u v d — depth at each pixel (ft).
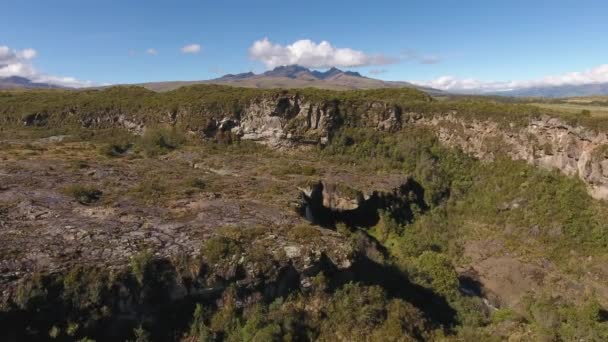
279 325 85.97
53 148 228.84
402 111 260.01
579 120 187.73
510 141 219.20
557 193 187.62
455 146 239.71
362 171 225.97
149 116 287.07
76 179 150.82
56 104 311.06
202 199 133.39
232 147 263.49
